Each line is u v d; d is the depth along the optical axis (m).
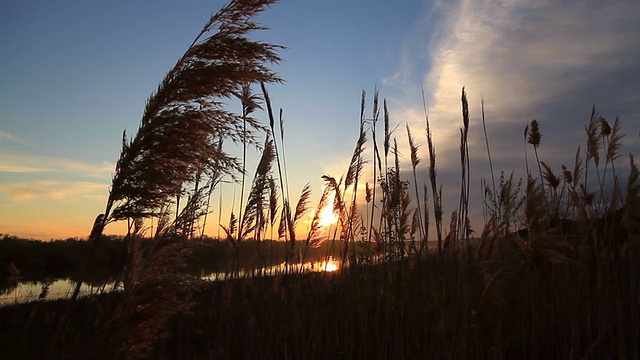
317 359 6.02
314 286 6.78
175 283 3.76
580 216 6.62
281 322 6.42
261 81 3.81
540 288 6.48
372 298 6.93
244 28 3.95
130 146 3.61
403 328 6.15
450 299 5.34
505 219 5.39
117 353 3.61
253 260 6.77
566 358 5.72
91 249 3.66
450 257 5.85
